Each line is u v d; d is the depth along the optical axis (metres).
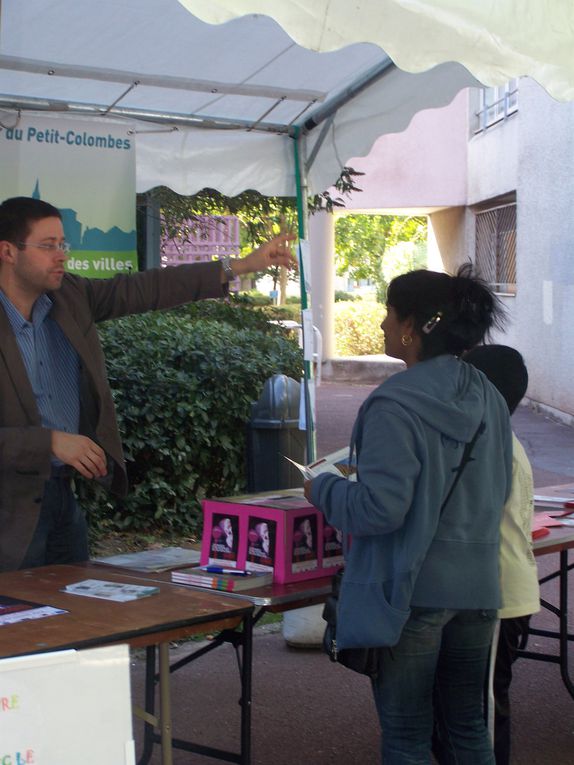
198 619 2.75
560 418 14.00
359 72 4.82
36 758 2.02
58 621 2.65
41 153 4.63
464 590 2.84
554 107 13.59
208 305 10.48
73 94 4.77
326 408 15.18
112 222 4.79
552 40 3.69
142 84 4.65
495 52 3.62
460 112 17.59
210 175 5.38
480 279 3.05
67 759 2.06
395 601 2.76
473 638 2.96
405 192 17.72
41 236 3.52
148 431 7.16
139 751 4.12
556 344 14.10
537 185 14.41
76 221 4.70
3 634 2.52
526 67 3.74
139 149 5.15
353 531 2.79
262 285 25.12
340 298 32.50
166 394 7.22
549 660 4.75
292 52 4.51
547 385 14.53
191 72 4.70
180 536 7.38
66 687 2.07
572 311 13.45
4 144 4.56
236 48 4.43
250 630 2.99
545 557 7.57
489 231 17.27
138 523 7.37
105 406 3.76
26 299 3.61
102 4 3.90
